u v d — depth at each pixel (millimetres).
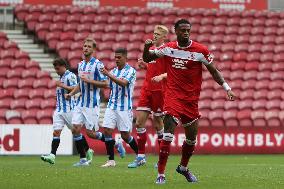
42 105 71875
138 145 44125
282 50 86188
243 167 45531
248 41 86875
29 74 75750
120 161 53188
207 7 91000
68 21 85812
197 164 50094
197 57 30547
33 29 84250
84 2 88688
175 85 30891
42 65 79625
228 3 91438
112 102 45406
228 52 84812
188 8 90625
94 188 28109
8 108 71688
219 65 82688
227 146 67438
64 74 46562
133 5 89812
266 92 79188
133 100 75062
